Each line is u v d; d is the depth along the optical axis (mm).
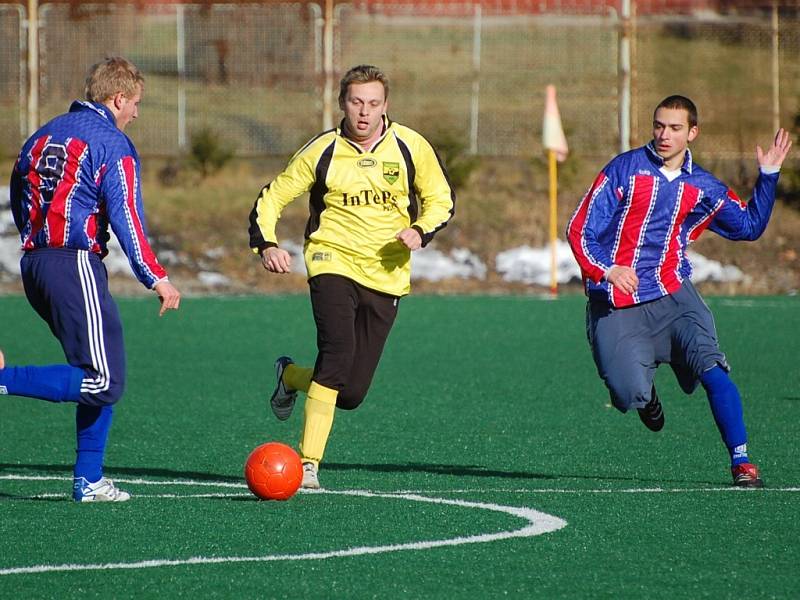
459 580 17312
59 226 21984
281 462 23031
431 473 26688
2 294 69438
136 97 22969
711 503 22766
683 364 25188
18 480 25797
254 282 73188
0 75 87938
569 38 96125
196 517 21453
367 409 36062
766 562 18359
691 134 24453
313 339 52250
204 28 92812
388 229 24703
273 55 92125
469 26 105500
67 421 33969
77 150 21859
